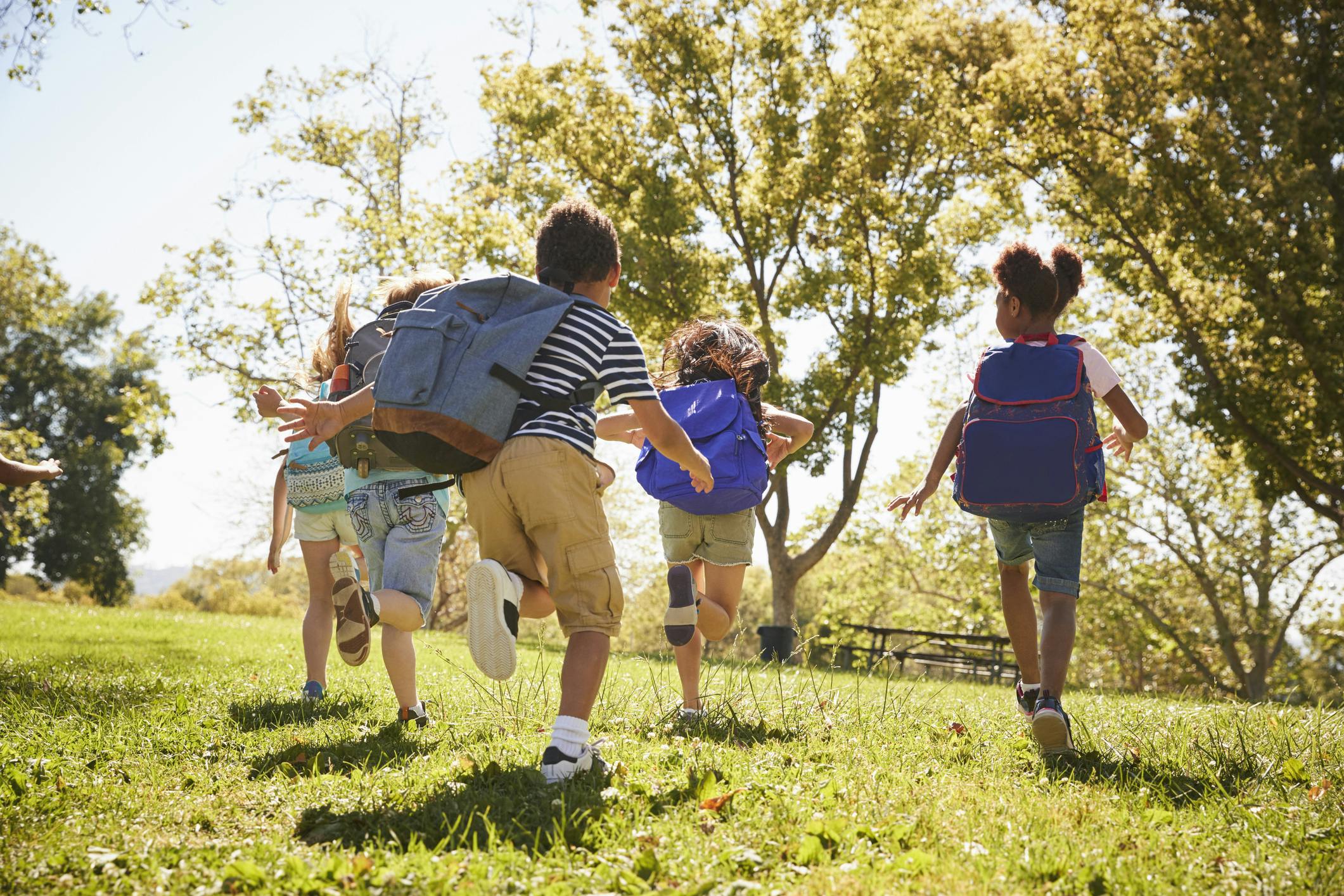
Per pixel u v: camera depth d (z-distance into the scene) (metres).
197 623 11.59
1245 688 24.94
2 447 29.70
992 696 6.36
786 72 20.92
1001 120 18.33
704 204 21.83
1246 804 2.84
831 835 2.33
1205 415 17.22
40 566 47.69
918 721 4.23
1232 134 16.30
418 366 2.76
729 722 3.97
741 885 1.99
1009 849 2.31
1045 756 3.52
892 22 20.56
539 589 3.10
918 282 20.23
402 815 2.49
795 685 5.27
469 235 22.38
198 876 2.05
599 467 2.92
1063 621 3.72
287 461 4.82
